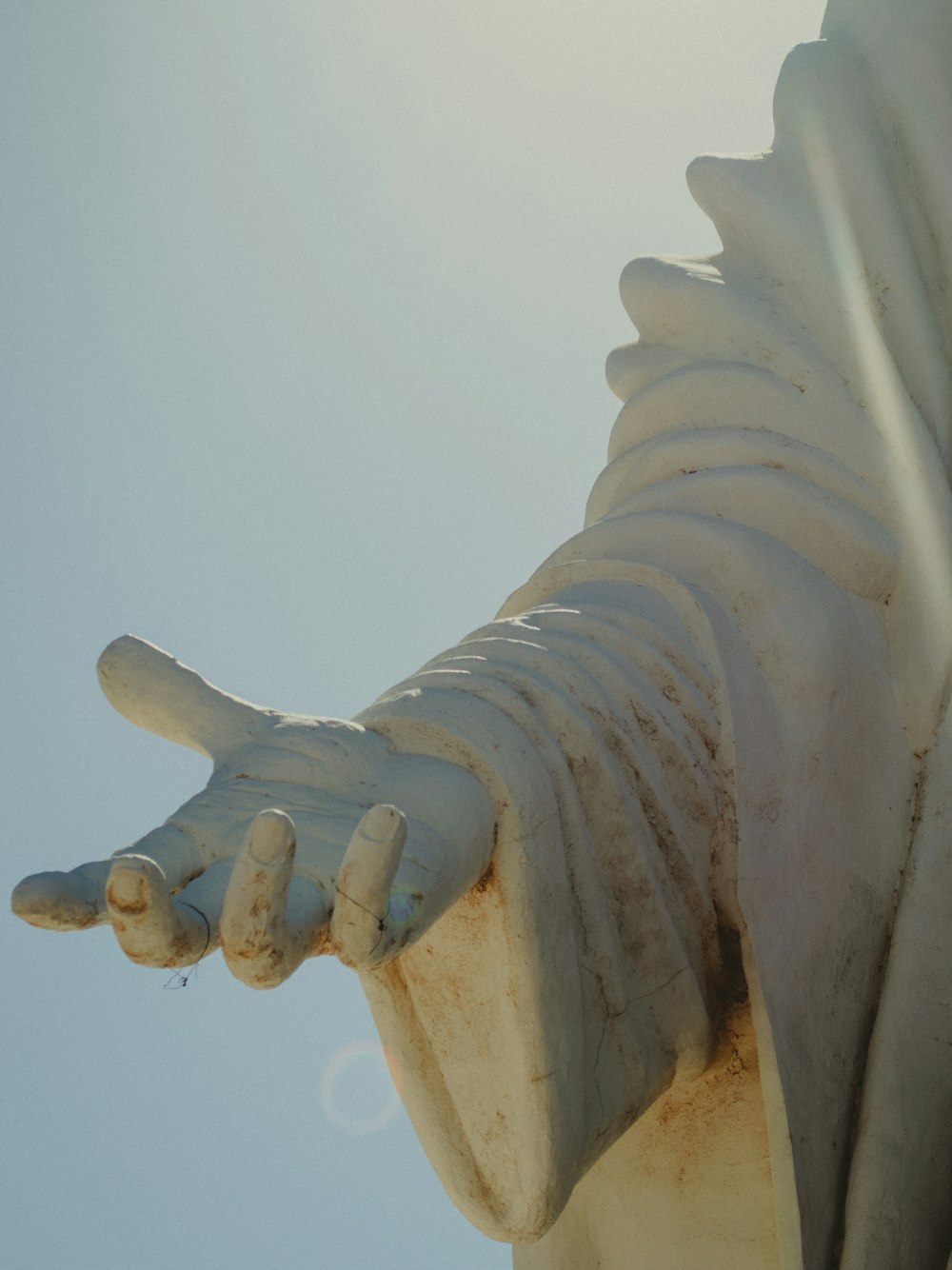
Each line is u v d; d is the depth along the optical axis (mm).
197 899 3959
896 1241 4434
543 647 4484
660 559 4703
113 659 4332
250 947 3895
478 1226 4344
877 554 4734
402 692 4363
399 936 4012
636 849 4387
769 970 4430
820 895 4539
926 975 4574
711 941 4473
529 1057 4254
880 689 4703
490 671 4410
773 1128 4418
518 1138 4273
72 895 3959
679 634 4562
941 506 4758
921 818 4656
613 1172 4582
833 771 4598
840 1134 4477
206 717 4297
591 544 4777
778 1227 4418
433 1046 4340
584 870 4320
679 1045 4426
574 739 4363
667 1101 4551
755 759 4512
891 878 4625
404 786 4211
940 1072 4535
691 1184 4543
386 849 3936
